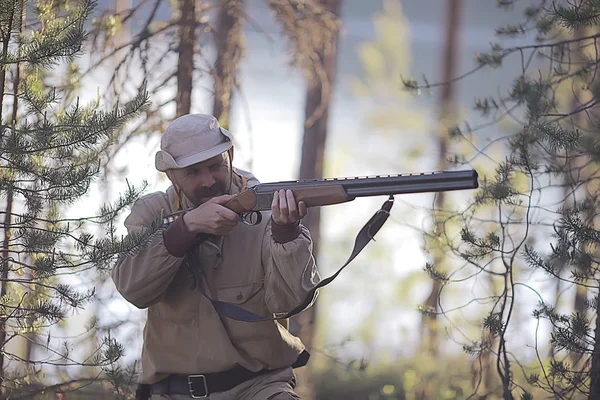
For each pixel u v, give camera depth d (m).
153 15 9.74
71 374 8.30
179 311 5.81
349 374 13.99
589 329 6.49
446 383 12.59
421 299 18.03
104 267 5.96
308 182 5.41
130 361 8.49
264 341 5.82
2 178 6.15
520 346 10.03
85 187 6.12
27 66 6.47
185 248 5.59
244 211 5.54
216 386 5.77
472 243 7.17
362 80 22.34
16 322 6.52
